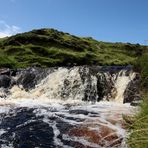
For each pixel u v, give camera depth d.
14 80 30.17
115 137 12.76
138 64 24.92
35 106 21.59
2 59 52.75
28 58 63.88
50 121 16.75
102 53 90.25
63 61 70.06
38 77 29.86
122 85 25.17
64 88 27.41
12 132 15.28
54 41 81.00
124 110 18.17
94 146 12.55
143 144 6.62
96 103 23.16
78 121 16.17
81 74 27.56
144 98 9.62
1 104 22.23
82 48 85.56
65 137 13.98
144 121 7.29
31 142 13.89
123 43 104.62
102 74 26.88
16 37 76.50
